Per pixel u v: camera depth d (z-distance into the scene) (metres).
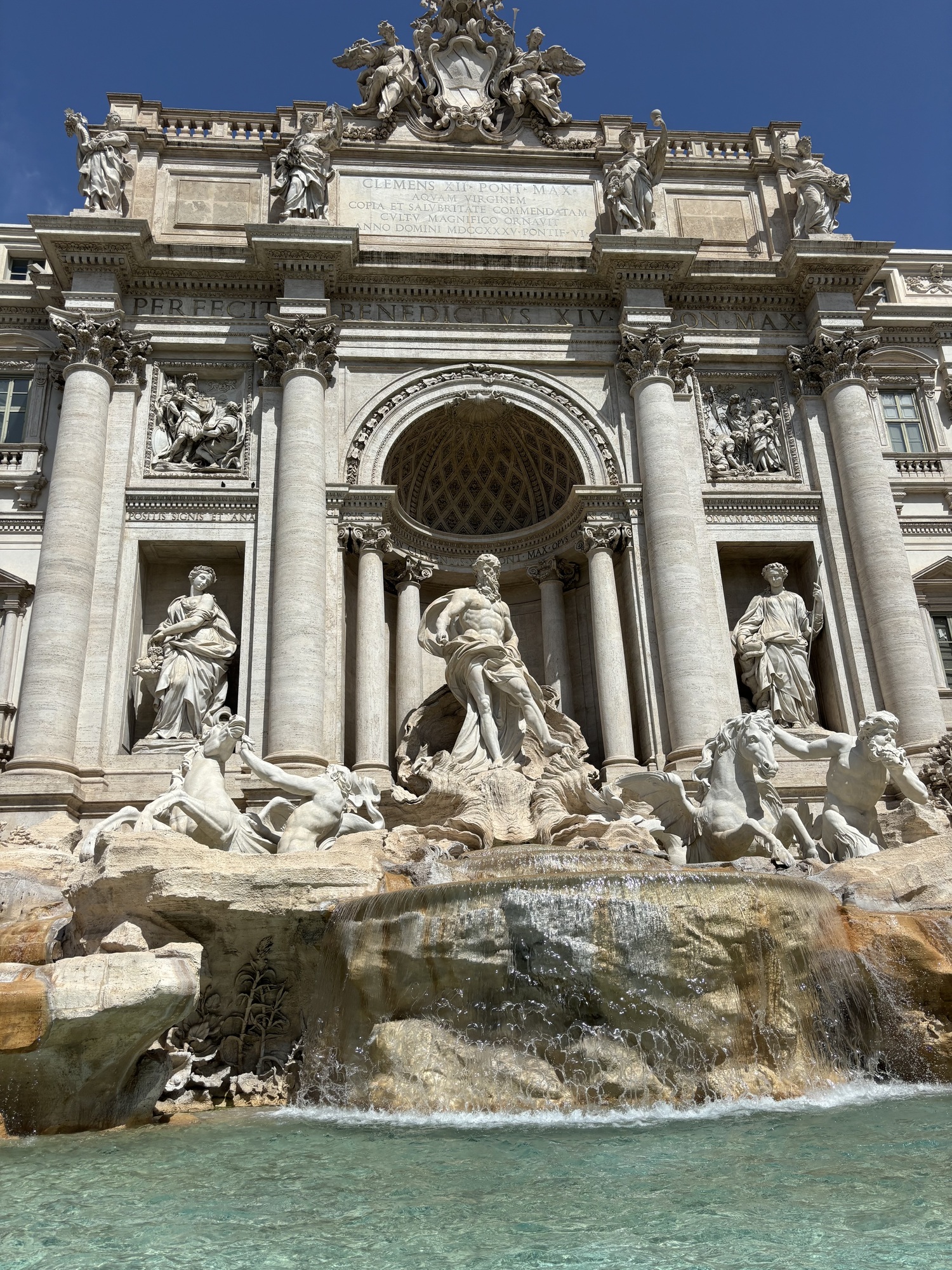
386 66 29.34
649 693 23.61
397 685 24.77
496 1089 10.00
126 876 12.04
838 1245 5.35
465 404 26.03
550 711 22.05
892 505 25.14
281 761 21.30
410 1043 10.47
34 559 24.72
